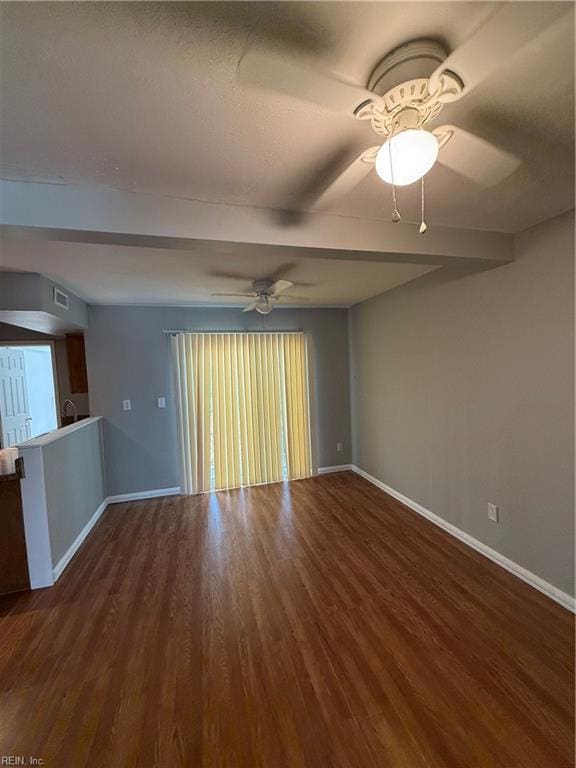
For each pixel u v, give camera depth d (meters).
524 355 2.29
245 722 1.49
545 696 1.57
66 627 2.10
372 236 1.93
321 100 0.92
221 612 2.18
